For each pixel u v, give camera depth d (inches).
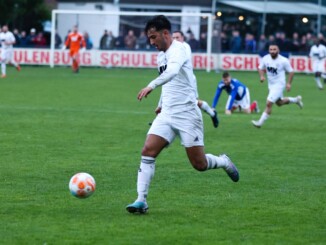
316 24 4097.0
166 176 941.8
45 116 1604.3
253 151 1178.6
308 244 636.1
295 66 3659.0
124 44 3708.2
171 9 4352.9
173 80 729.6
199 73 3459.6
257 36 4092.0
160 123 729.6
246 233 668.1
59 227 676.1
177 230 673.0
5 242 624.7
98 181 898.7
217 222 706.2
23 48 3720.5
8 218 707.4
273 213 747.4
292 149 1206.9
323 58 2942.9
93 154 1107.9
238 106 1834.4
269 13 4067.4
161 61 738.2
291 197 826.2
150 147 727.1
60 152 1120.8
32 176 923.4
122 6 4352.9
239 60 3683.6
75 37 3257.9
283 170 1003.9
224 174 962.7
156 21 717.9
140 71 3479.3
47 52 3715.6
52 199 791.7
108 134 1341.0
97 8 4343.0
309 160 1093.8
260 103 2124.8
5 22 4094.5
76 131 1370.6
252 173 975.6
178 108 729.6
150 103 1988.2
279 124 1576.0
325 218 730.2
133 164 1026.1
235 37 3698.3
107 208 754.8
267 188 876.0
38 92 2231.8
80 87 2469.2
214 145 1241.4
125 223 694.5
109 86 2541.8
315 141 1307.8
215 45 3646.7
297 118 1706.4
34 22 4188.0
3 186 858.8
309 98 2313.0
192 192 844.6
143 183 727.1
